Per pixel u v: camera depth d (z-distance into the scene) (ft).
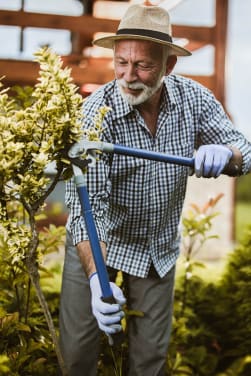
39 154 7.66
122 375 10.51
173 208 9.86
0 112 8.05
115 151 8.12
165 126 9.48
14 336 9.99
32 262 8.21
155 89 8.80
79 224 8.69
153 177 9.36
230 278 12.67
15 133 7.82
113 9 26.48
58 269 13.39
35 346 9.46
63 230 10.79
